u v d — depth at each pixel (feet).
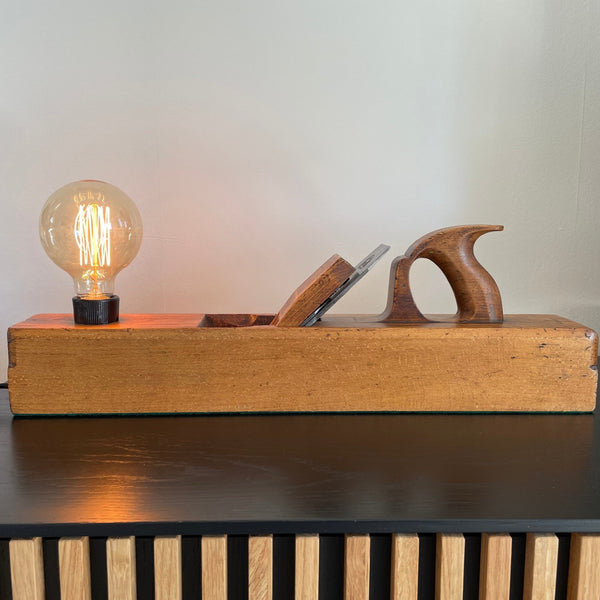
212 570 1.77
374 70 3.52
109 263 2.66
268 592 1.79
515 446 2.27
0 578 1.76
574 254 3.70
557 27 3.51
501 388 2.58
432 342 2.54
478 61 3.52
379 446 2.26
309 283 2.64
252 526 1.72
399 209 3.64
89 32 3.42
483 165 3.61
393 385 2.56
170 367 2.51
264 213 3.63
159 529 1.71
